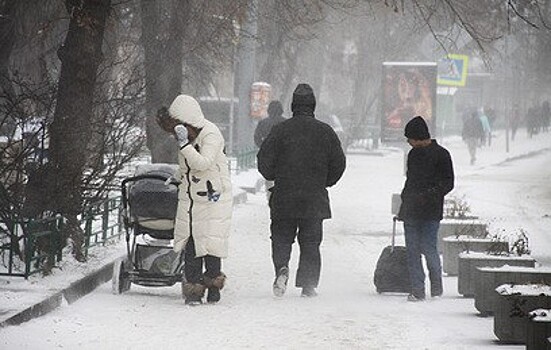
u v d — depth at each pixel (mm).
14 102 37406
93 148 40719
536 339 24781
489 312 32125
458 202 62094
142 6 57938
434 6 64250
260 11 71312
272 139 36000
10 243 33000
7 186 37906
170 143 57875
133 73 46594
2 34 52531
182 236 32875
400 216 36250
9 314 27609
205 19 61531
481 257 36500
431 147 36281
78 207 37094
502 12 66500
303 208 35406
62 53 37781
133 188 33938
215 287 33281
